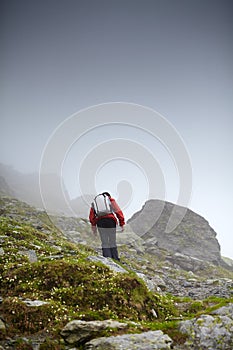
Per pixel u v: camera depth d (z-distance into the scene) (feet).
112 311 26.96
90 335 22.77
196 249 81.15
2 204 75.97
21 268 32.01
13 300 25.95
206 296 40.50
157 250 73.92
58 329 23.66
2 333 22.94
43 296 28.30
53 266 31.76
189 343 22.31
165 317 28.94
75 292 28.60
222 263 85.10
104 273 32.37
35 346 22.39
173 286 47.03
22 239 47.83
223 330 22.72
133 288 29.99
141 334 22.62
